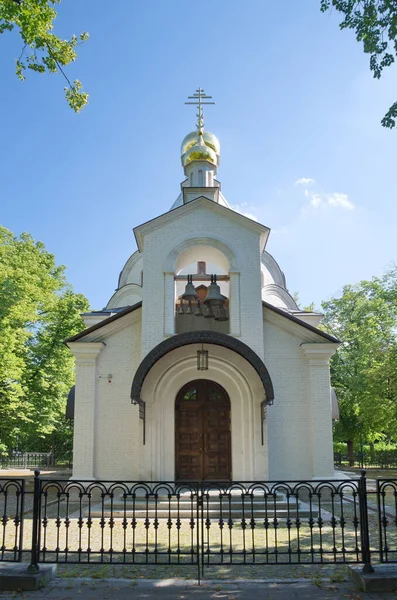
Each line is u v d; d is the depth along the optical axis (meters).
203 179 23.45
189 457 16.23
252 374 16.23
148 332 16.47
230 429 16.36
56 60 10.92
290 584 7.35
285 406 16.56
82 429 16.41
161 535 10.80
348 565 8.28
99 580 7.52
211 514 12.63
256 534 10.91
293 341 17.03
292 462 16.20
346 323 35.00
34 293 25.89
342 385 34.28
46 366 29.86
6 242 30.22
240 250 17.19
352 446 34.44
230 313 16.73
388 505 15.53
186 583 7.38
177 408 16.56
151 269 17.00
